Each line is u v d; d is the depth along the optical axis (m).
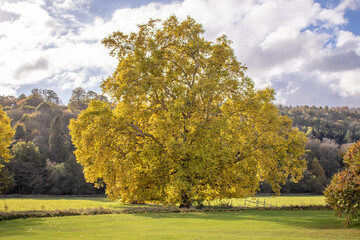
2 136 28.02
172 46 27.11
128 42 27.23
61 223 13.34
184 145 20.64
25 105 128.00
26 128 90.56
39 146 77.56
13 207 34.75
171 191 20.47
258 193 70.81
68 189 66.19
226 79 25.41
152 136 23.73
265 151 24.23
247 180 23.34
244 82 25.42
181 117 23.05
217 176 21.48
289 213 18.59
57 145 74.69
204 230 11.14
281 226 12.55
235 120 25.77
